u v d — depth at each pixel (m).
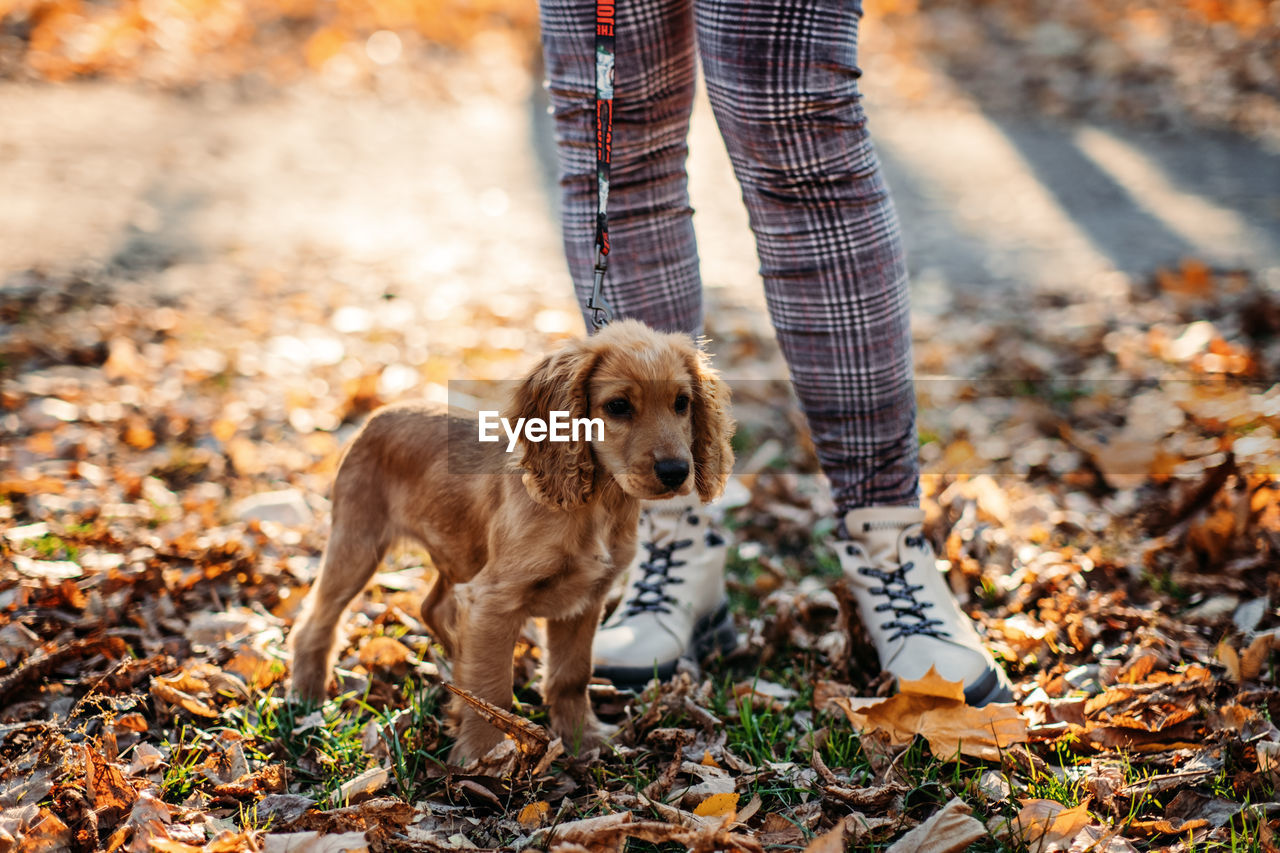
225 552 3.41
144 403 4.64
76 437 4.25
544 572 2.39
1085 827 2.08
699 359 2.49
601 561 2.44
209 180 8.66
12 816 2.10
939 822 2.05
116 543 3.46
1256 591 3.17
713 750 2.48
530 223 8.05
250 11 13.15
